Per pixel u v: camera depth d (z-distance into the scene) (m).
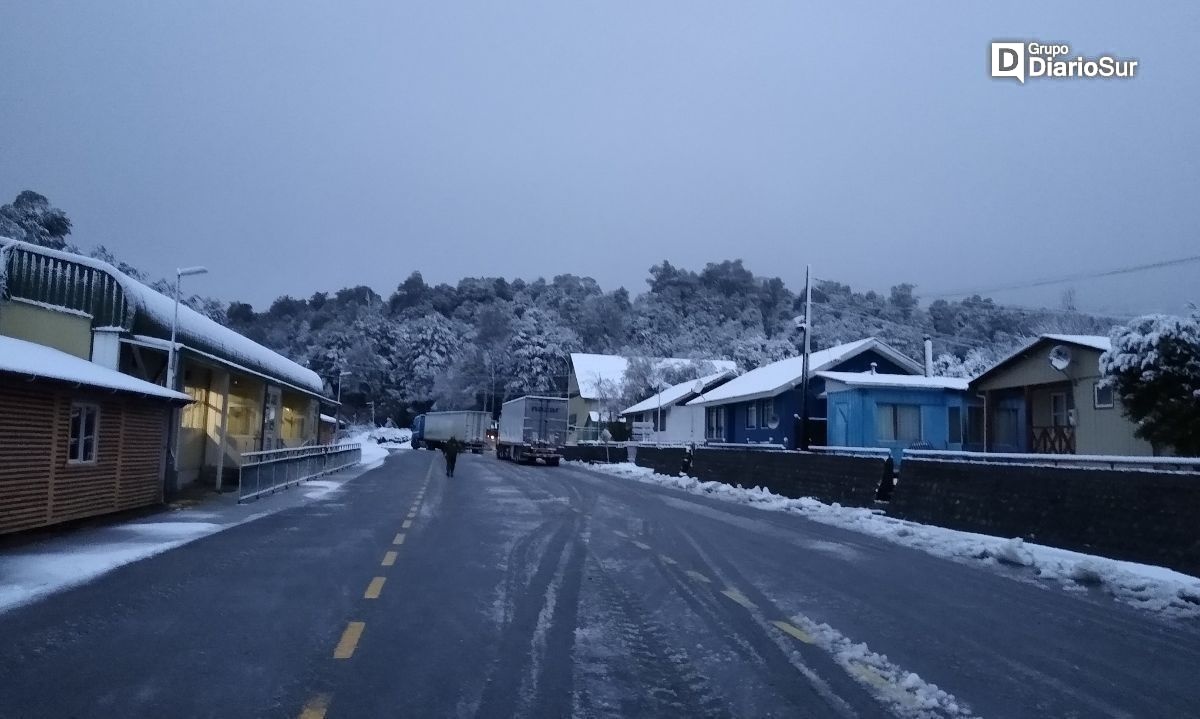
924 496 19.12
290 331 130.50
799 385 38.69
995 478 17.08
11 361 13.63
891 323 80.75
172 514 18.75
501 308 118.44
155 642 7.86
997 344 64.81
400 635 8.27
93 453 16.73
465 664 7.33
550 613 9.31
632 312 118.94
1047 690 6.93
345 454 40.59
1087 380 25.12
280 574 11.44
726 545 15.02
